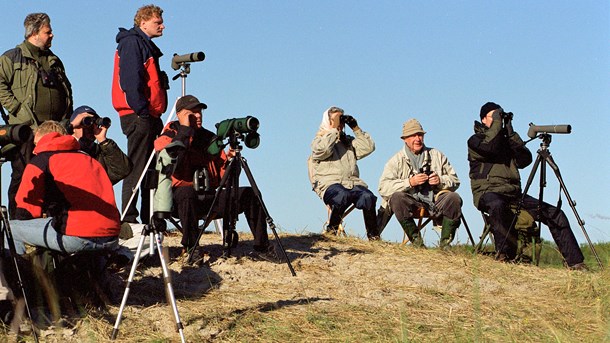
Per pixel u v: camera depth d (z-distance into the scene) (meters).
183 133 7.66
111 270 7.40
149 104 8.58
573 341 6.27
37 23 8.02
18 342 5.70
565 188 9.09
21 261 6.14
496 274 8.35
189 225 7.81
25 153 7.20
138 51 8.49
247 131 7.70
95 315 6.29
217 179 8.09
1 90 7.94
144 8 8.62
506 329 6.57
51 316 6.11
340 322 6.54
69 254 6.13
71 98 8.34
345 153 9.62
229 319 6.46
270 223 7.80
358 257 8.69
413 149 9.62
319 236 9.54
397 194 9.41
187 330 6.17
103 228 6.10
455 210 9.33
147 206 8.61
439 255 8.96
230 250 8.12
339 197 9.38
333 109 9.59
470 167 9.52
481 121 9.48
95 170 6.20
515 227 9.15
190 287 7.29
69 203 6.06
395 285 7.78
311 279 7.73
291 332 6.27
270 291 7.30
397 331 6.40
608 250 9.98
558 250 9.20
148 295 6.98
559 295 7.73
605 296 7.50
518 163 9.45
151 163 8.51
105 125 7.44
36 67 8.03
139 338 5.96
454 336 6.33
